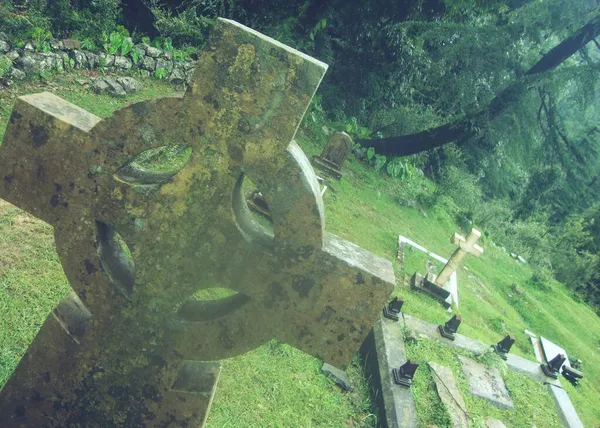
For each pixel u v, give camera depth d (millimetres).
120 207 2910
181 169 2803
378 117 16734
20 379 3303
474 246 9477
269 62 2510
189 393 3254
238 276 2982
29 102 2801
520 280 15508
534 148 17672
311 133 13992
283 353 5949
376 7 15391
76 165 2863
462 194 17344
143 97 9867
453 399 6355
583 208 25281
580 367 11328
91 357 3217
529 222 20906
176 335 3135
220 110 2639
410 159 17344
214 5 13148
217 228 2893
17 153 2879
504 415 6793
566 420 7539
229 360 5488
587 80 14578
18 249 5328
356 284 2914
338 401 5773
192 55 12211
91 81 9125
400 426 5516
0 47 7812
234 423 4750
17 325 4496
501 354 8273
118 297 3086
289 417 5184
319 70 2486
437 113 18141
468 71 17203
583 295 20797
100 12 10453
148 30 12305
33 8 9242
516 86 14984
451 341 7789
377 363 6383
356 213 11539
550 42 18859
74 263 3066
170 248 2957
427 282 9773
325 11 14609
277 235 2861
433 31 15578
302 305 3008
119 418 3340
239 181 2898
